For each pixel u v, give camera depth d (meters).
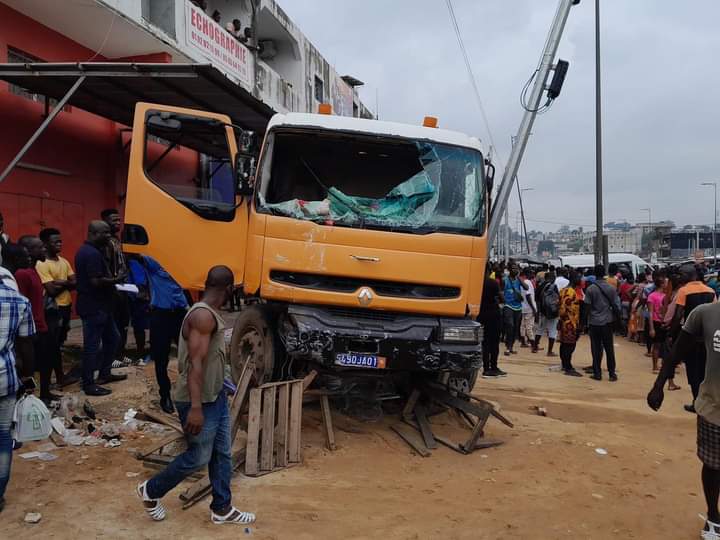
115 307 7.50
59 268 7.31
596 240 21.77
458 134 6.50
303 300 5.89
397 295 5.96
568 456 6.04
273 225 5.94
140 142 6.47
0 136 10.13
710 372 4.15
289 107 21.52
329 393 6.35
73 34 11.95
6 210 10.32
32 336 4.45
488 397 8.59
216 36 15.23
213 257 6.40
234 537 3.93
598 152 21.67
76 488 4.59
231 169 6.43
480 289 6.19
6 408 4.09
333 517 4.34
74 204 11.94
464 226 6.15
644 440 6.78
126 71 8.05
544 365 12.15
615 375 10.51
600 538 4.25
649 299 11.47
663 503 4.95
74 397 6.41
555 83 10.80
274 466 5.27
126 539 3.84
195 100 9.66
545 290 13.47
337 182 6.21
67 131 11.74
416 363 5.78
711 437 4.14
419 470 5.46
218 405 3.95
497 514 4.56
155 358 6.44
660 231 80.19
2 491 4.11
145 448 5.54
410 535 4.13
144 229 6.47
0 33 10.26
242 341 6.48
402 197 6.16
